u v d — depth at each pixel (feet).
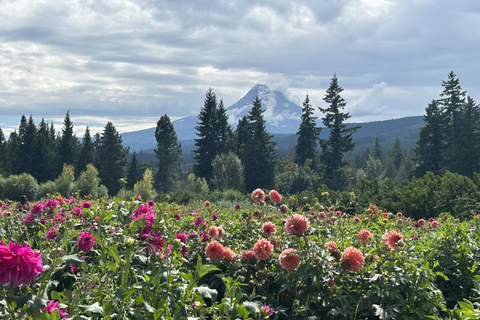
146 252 11.30
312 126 229.86
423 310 12.33
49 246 10.84
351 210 50.39
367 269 13.73
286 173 188.14
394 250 13.73
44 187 140.15
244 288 13.94
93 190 148.05
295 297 13.10
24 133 219.41
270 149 193.98
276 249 15.55
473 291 14.94
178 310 8.01
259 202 20.04
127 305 7.93
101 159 233.14
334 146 212.23
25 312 7.18
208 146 226.38
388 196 72.59
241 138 236.43
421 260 14.29
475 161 171.53
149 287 8.18
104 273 10.03
